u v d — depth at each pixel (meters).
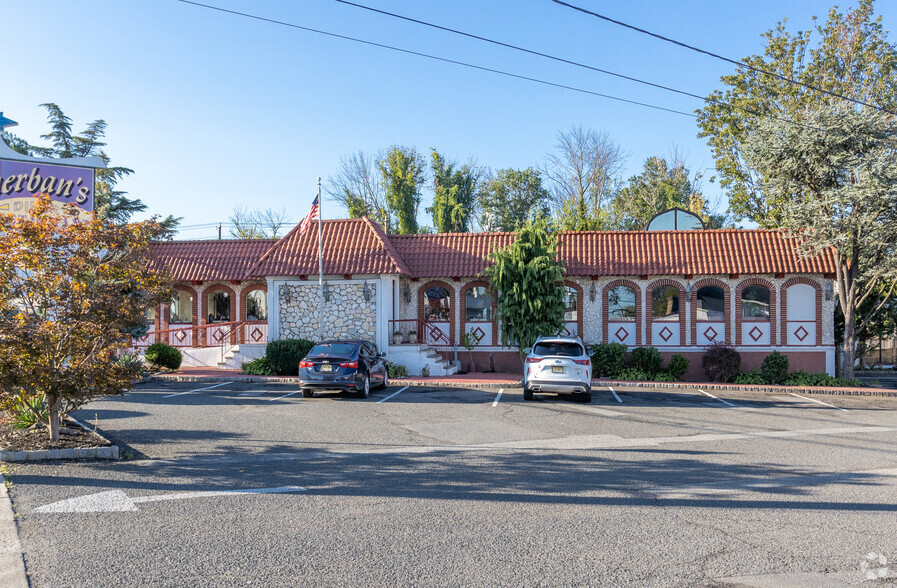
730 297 25.17
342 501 7.41
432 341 26.34
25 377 9.55
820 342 24.77
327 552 5.72
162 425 12.65
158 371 22.53
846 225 22.11
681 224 29.47
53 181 22.00
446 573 5.27
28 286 9.73
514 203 54.38
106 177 39.22
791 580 5.20
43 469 8.79
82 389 10.08
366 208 50.31
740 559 5.64
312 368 17.09
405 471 9.00
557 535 6.23
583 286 25.83
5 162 21.34
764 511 7.12
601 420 14.07
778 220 34.00
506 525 6.54
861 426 13.72
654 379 23.89
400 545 5.92
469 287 26.30
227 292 28.00
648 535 6.26
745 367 25.00
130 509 7.01
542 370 16.88
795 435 12.45
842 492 8.01
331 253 24.73
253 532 6.25
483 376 24.09
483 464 9.50
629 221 51.53
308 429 12.46
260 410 14.91
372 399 17.36
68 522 6.52
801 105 31.83
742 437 12.15
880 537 6.26
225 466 9.23
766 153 24.16
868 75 31.61
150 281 10.65
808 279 24.89
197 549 5.77
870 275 24.84
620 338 25.64
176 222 41.81
